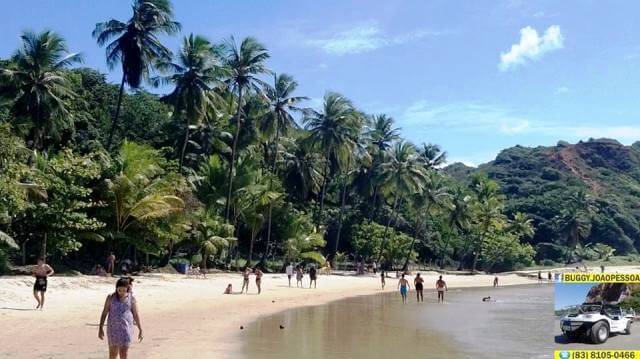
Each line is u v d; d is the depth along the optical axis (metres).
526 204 124.88
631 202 139.75
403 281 35.00
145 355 13.23
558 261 112.50
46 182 30.95
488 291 50.41
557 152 159.75
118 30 42.16
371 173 75.75
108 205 35.41
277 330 18.95
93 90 56.53
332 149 64.19
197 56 45.31
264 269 53.88
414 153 71.31
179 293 29.75
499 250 91.31
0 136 25.70
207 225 43.84
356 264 67.25
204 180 50.59
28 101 39.19
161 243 38.62
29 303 20.70
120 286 9.64
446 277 71.94
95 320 17.66
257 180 53.44
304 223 58.41
